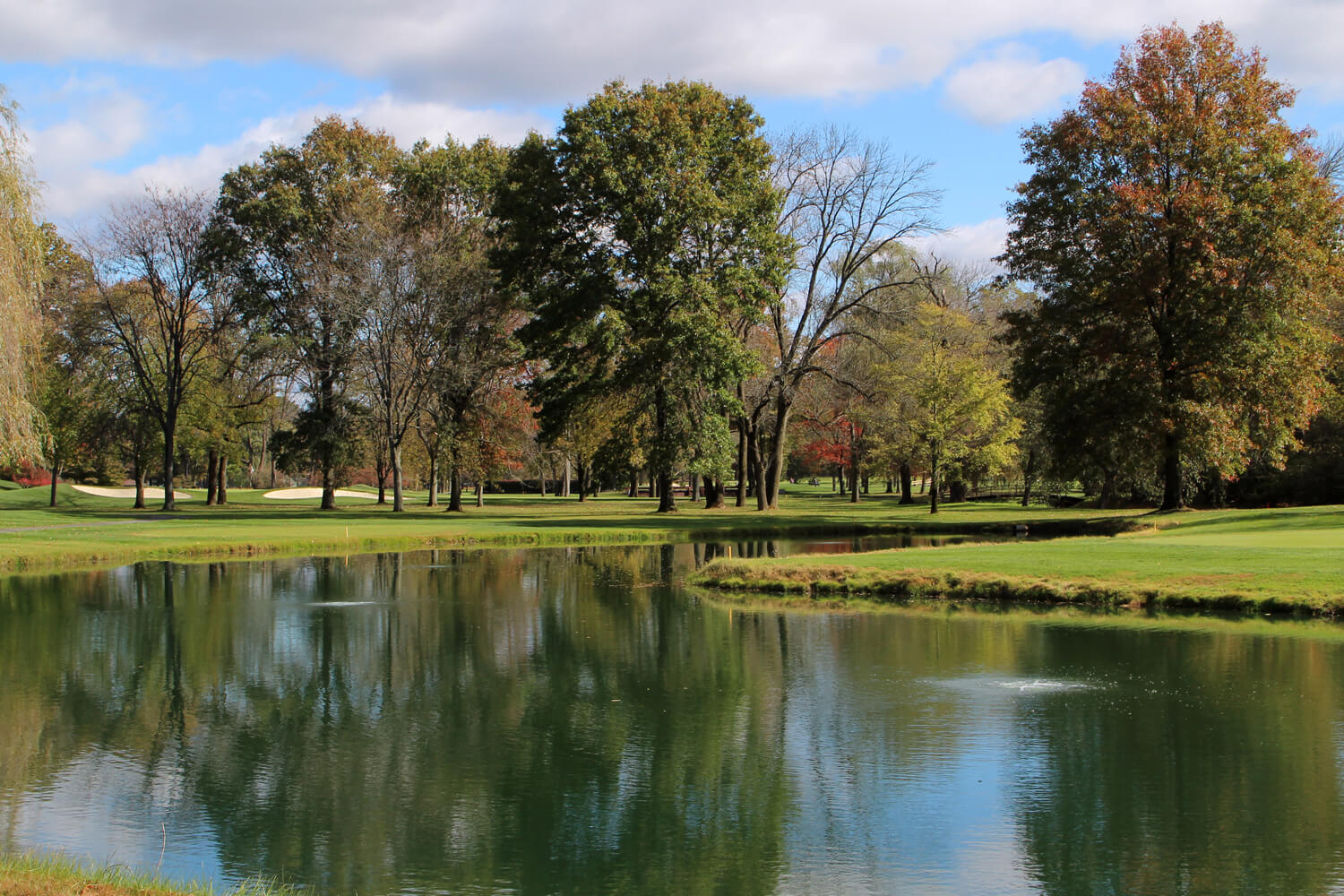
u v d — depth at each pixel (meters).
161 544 35.03
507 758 12.85
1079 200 39.16
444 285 50.25
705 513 55.03
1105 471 44.22
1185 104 36.97
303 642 20.19
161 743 13.58
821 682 16.44
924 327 56.84
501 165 55.41
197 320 61.44
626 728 14.10
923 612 22.81
